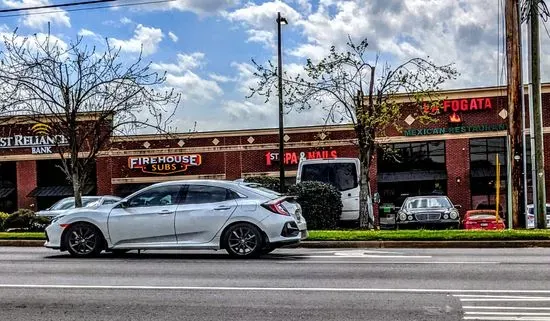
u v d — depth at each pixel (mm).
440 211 23469
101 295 8453
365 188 22297
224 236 12625
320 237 16094
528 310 7258
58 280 9781
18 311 7531
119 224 12875
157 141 40625
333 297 8133
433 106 27547
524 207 19516
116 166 40781
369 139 22953
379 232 17016
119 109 21797
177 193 13000
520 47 19469
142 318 7098
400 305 7605
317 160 22719
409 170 37875
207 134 40219
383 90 23641
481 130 36781
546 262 11586
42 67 21344
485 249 15078
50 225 13352
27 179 41000
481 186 37000
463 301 7797
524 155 19578
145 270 10820
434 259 12273
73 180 21234
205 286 9047
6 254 14344
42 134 37312
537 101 18734
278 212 12609
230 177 39906
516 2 19375
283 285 9078
